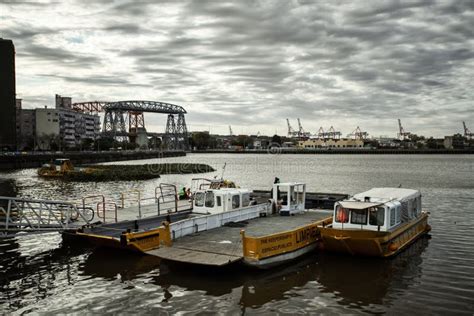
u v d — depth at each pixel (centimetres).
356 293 1881
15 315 1650
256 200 3481
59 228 2506
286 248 2248
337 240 2369
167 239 2194
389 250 2380
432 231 3191
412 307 1728
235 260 1978
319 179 9256
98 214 2983
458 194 5856
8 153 14400
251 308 1706
